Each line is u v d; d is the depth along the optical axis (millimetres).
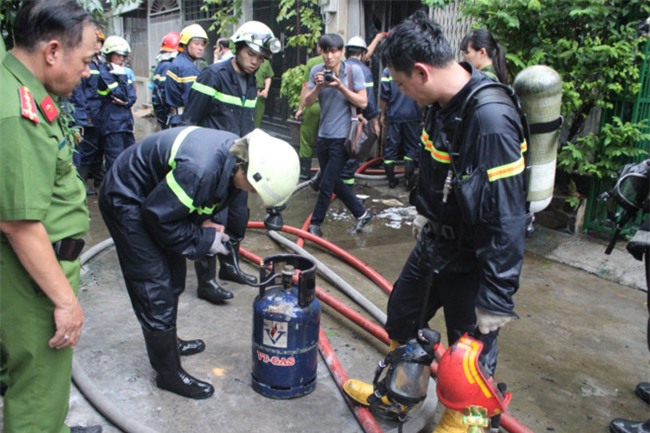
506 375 3037
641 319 3711
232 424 2537
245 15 9586
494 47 3188
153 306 2570
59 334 1883
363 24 7516
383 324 3400
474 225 1923
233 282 4094
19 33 1729
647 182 2561
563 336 3465
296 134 7551
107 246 4699
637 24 4555
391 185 7004
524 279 4309
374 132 5000
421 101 1996
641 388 2871
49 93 1857
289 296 2658
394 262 4652
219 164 2316
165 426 2512
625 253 4523
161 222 2297
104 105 6379
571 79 4730
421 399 2246
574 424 2660
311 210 6094
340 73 4918
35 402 1973
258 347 2693
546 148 1989
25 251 1735
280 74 9125
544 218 5211
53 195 1899
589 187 4941
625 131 4516
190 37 6012
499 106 1824
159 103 7027
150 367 2979
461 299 2252
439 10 6926
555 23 4777
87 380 2695
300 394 2744
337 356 3166
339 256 4586
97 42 1867
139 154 2488
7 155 1649
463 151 1881
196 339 3256
